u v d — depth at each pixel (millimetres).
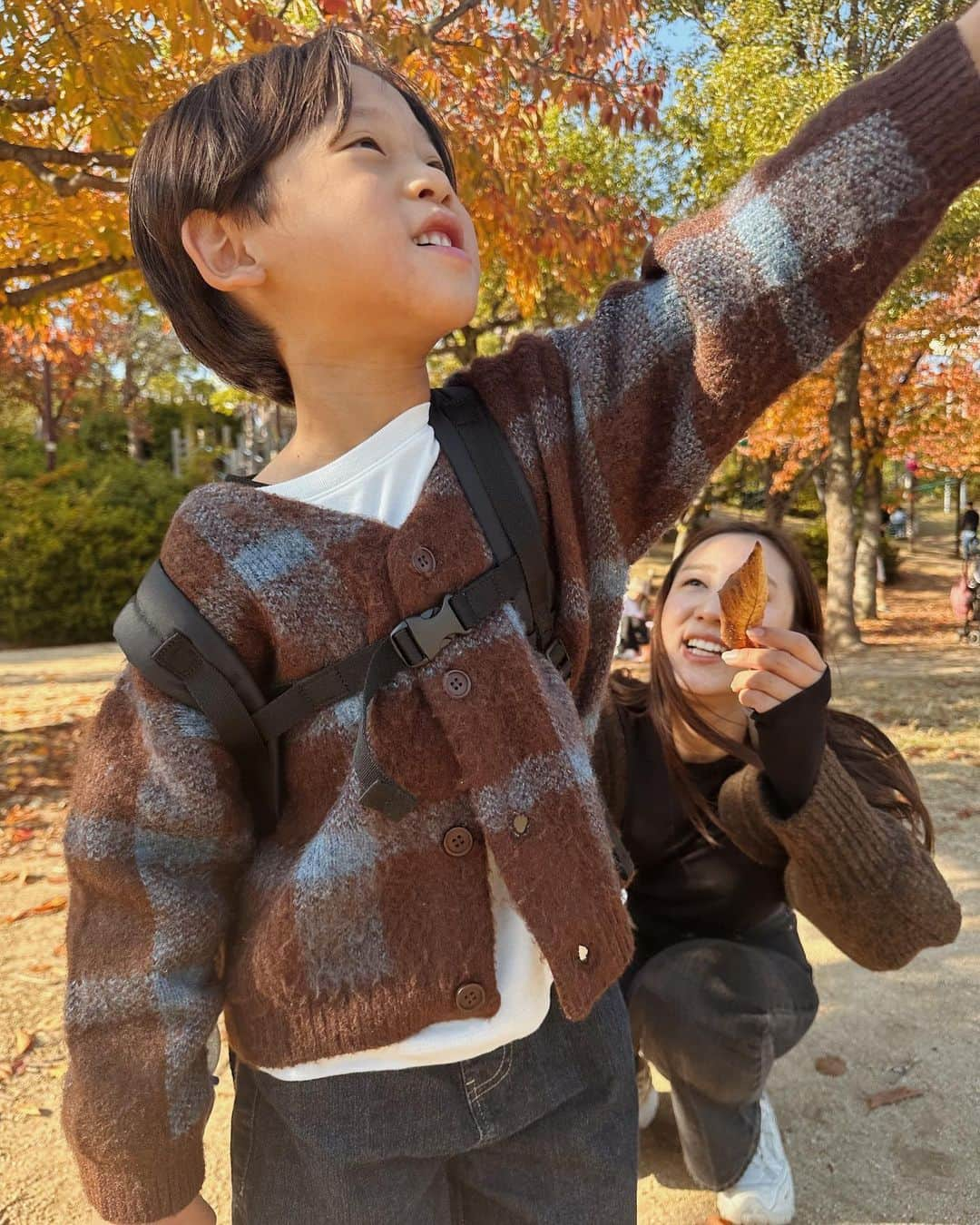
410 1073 1012
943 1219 1927
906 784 1813
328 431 1034
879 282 968
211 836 996
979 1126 2215
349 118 944
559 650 1012
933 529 33250
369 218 923
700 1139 1852
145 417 27797
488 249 6121
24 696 8586
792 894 1760
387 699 926
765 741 1472
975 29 994
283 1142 1057
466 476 994
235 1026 1047
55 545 13891
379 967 943
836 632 11281
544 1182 1098
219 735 987
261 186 954
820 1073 2438
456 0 5141
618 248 6340
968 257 10398
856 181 956
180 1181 976
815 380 12078
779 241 968
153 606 985
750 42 9477
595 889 925
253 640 970
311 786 988
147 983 965
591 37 4863
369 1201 1015
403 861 943
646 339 1036
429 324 965
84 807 1006
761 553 1370
